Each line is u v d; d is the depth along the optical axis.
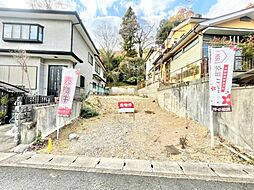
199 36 11.35
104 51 33.53
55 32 12.82
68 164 4.89
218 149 5.95
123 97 15.30
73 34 13.42
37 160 5.09
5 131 8.10
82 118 9.95
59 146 6.18
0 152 5.62
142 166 4.87
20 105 6.97
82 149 5.97
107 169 4.64
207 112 7.50
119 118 9.93
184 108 9.52
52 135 7.18
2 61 12.51
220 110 6.03
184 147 6.12
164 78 16.77
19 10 11.96
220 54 6.07
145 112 11.27
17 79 12.45
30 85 12.42
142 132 7.70
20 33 12.52
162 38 29.11
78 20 12.98
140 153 5.74
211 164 5.03
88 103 11.81
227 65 6.05
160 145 6.34
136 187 3.79
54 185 3.77
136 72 31.11
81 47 15.98
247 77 7.89
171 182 4.05
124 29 35.59
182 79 11.52
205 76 7.98
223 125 6.73
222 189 3.81
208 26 10.85
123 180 4.09
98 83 25.94
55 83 13.22
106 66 32.81
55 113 7.91
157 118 9.99
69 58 13.13
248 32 11.29
